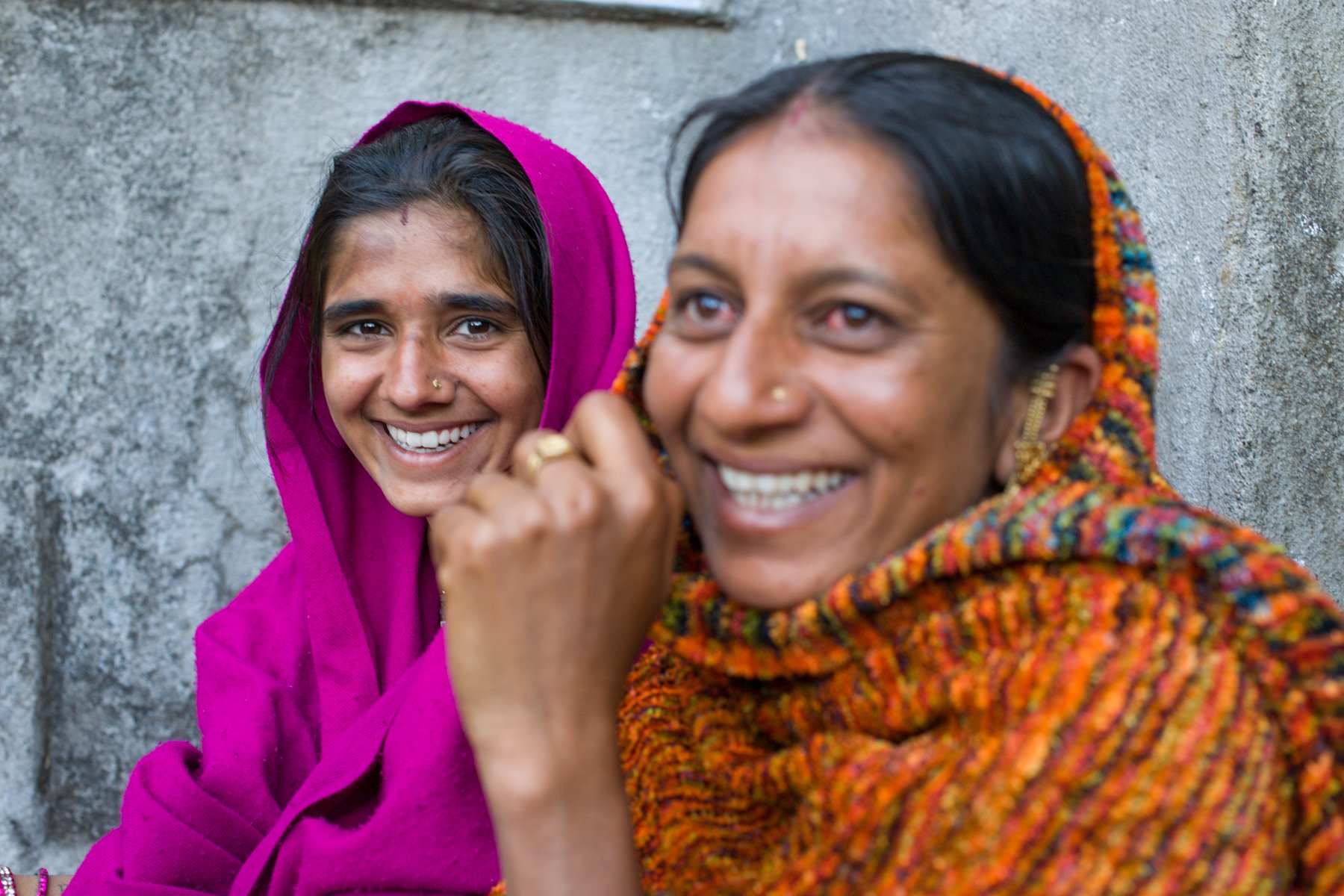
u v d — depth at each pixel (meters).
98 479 2.21
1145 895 0.69
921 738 0.79
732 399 0.78
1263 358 1.32
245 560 2.25
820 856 0.78
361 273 1.38
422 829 1.26
